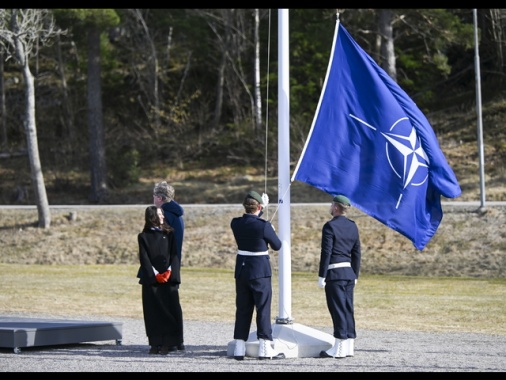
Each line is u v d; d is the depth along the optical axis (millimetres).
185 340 22219
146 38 98500
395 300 34125
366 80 19797
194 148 90188
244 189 77875
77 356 18719
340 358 18453
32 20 62594
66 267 50750
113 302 33625
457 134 83188
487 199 65250
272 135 85875
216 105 96438
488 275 45625
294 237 54969
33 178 63406
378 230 54094
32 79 64000
